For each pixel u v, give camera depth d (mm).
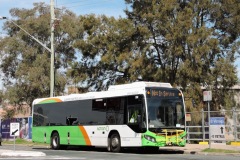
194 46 32656
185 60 33156
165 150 23656
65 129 25969
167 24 33250
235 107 36500
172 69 35281
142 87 21062
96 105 23969
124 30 36906
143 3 36219
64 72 47781
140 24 36469
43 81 45688
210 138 23109
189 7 34406
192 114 29266
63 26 46500
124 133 21734
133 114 21344
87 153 22172
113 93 22938
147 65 35031
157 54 36562
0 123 46031
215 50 33531
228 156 19344
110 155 20250
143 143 20500
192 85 33594
